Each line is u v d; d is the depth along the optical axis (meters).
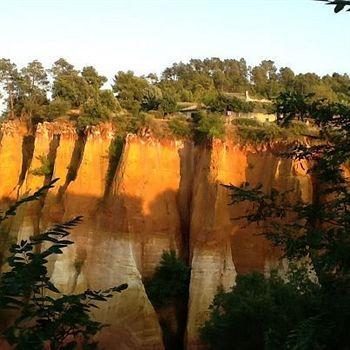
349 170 16.58
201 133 39.69
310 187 34.78
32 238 7.93
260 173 37.88
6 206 44.47
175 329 35.75
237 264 36.53
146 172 38.62
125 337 33.38
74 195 38.75
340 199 9.60
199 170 38.75
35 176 43.00
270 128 38.19
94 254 37.19
